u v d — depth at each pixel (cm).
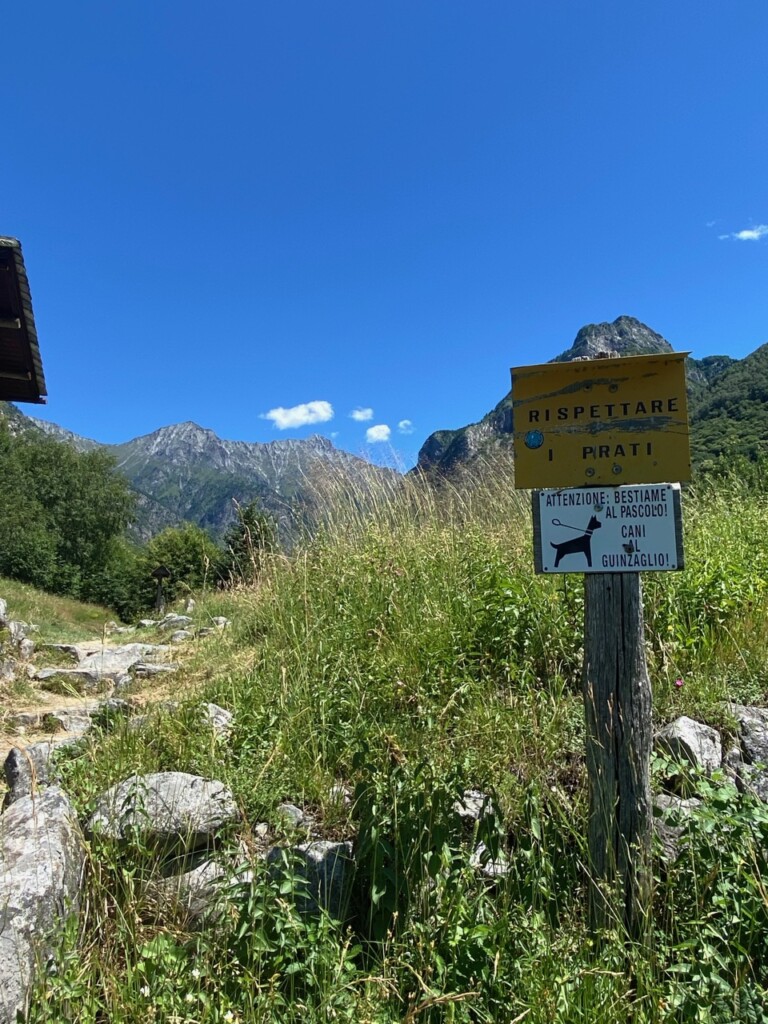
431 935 237
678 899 254
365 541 664
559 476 276
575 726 349
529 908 252
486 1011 217
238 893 254
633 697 265
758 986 216
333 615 555
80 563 4141
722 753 338
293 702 425
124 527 4472
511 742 334
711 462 910
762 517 649
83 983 216
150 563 3225
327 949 236
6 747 579
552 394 278
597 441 272
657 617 438
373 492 716
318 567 638
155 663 788
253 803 323
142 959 228
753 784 311
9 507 3488
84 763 375
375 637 496
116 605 4022
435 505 681
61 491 4184
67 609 2041
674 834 288
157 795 317
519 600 453
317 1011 215
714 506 689
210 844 304
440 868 251
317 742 380
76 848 279
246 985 217
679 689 379
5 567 3384
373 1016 211
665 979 226
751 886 235
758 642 429
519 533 584
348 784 352
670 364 265
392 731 347
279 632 571
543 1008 206
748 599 461
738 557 530
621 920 241
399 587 552
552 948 232
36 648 1054
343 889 272
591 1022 206
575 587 464
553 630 439
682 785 296
